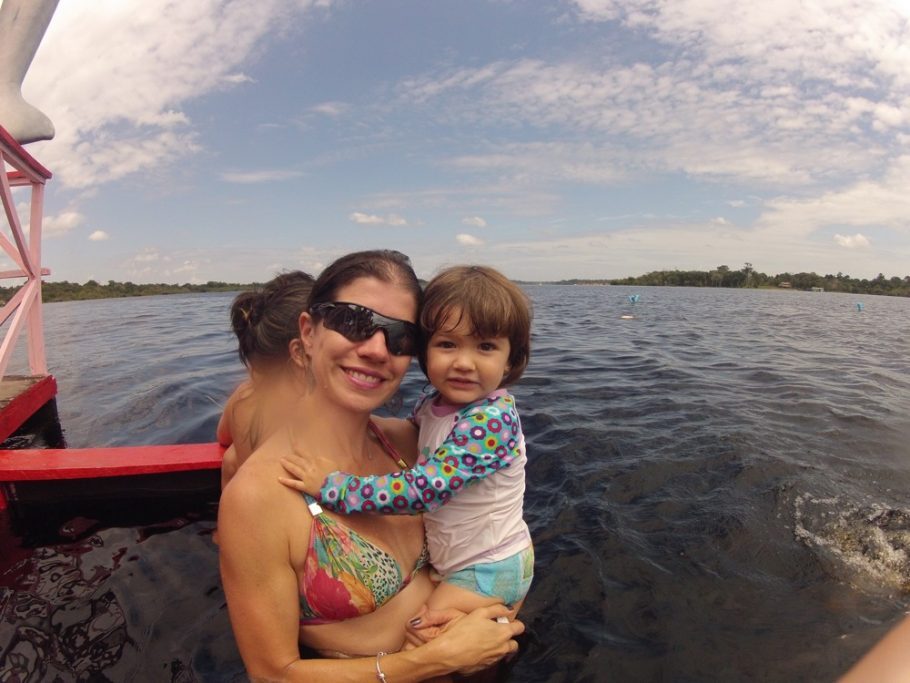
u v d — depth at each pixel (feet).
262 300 2.85
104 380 8.90
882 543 3.65
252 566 1.93
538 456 5.02
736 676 2.50
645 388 7.79
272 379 2.78
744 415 6.39
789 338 15.84
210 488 4.45
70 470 4.24
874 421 6.32
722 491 4.31
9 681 2.49
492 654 2.24
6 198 6.29
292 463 2.05
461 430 2.33
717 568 3.33
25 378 7.36
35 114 7.22
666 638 2.74
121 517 4.07
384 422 2.80
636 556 3.43
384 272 2.18
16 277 6.91
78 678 2.51
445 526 2.39
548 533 3.72
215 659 2.60
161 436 5.99
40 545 3.69
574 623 2.85
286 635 2.00
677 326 19.11
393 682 2.02
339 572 2.03
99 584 3.23
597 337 14.78
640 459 4.91
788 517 3.94
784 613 2.95
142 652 2.66
